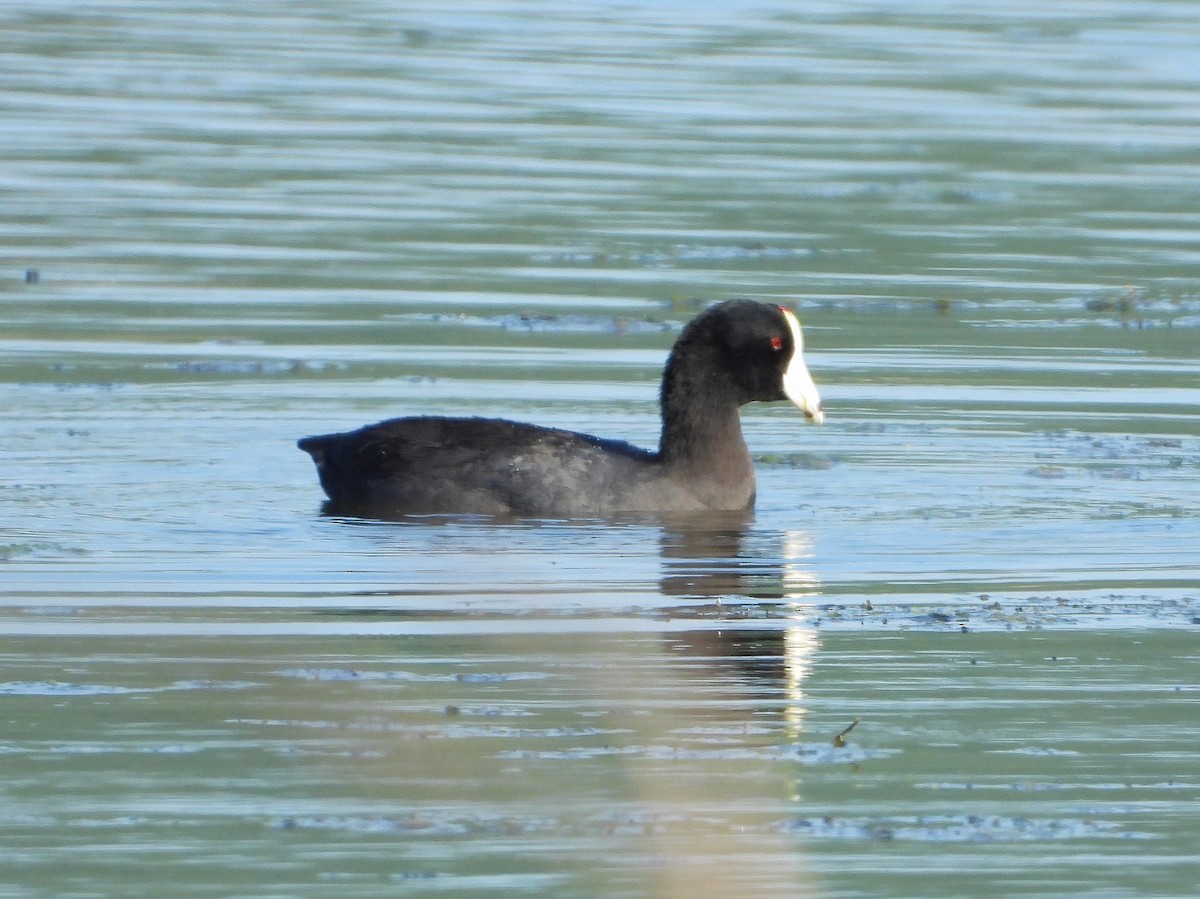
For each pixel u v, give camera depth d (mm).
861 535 14672
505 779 9852
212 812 9430
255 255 24844
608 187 29188
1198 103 35938
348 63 39531
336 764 10023
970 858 9109
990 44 42062
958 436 17891
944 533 14727
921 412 18734
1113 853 9156
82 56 39656
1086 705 11008
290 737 10352
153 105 34938
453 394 18953
